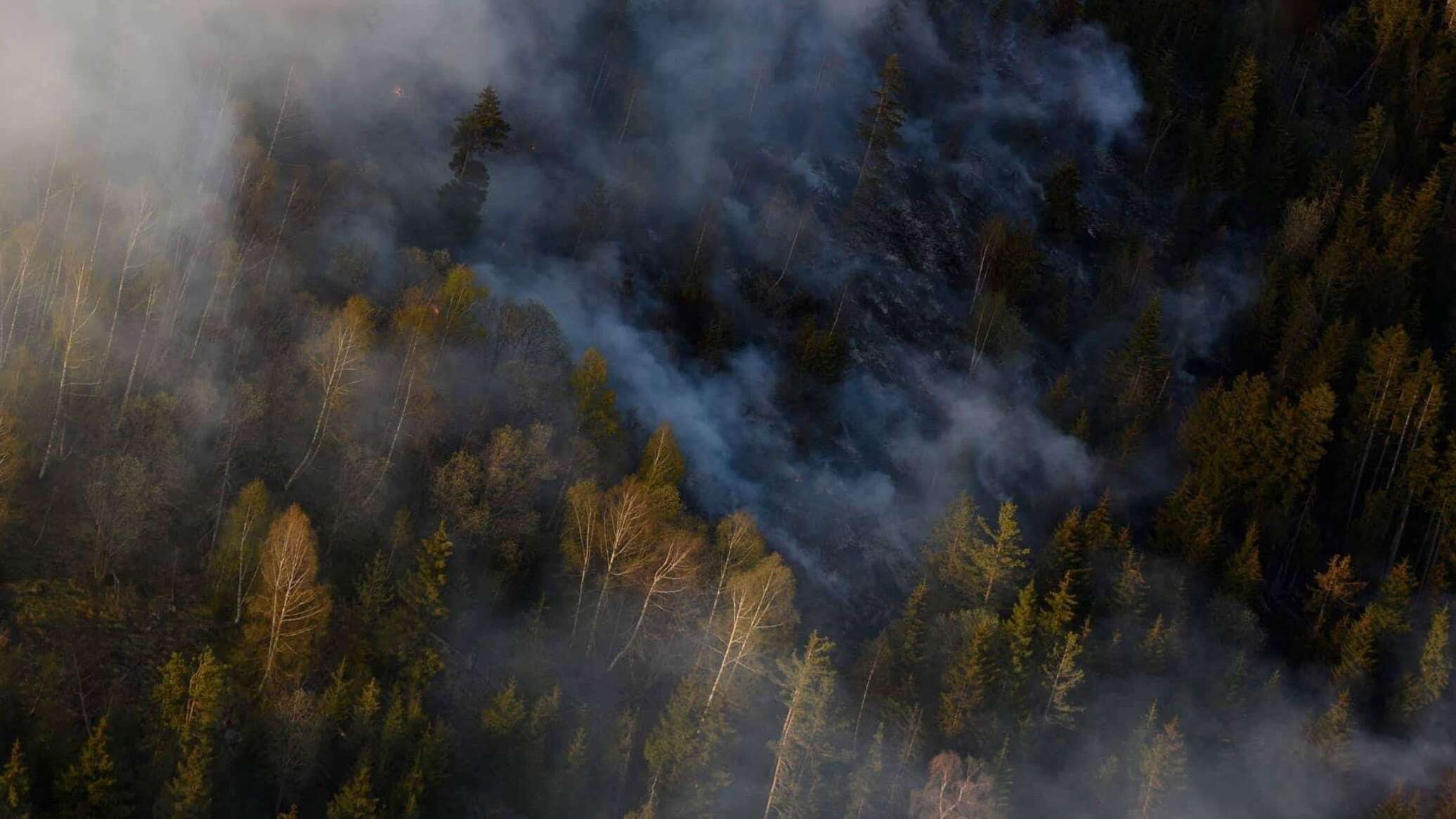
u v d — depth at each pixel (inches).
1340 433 4210.1
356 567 2578.7
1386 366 4101.9
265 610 2288.4
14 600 2345.0
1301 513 3961.6
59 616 2351.1
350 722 2321.6
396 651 2448.3
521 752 2426.2
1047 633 2994.6
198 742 2140.7
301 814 2237.9
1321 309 4591.5
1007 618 3107.8
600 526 2691.9
